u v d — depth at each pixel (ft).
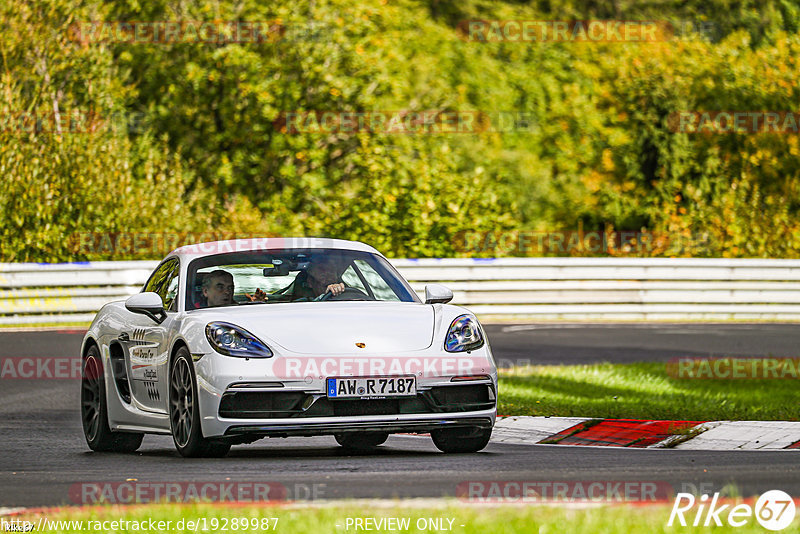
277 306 75.97
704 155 352.90
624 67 371.35
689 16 428.97
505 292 217.56
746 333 189.47
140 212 240.12
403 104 333.62
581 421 90.68
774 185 338.75
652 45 371.35
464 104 388.98
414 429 71.36
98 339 86.89
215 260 81.35
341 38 307.78
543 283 219.20
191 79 295.69
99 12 284.41
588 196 380.78
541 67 418.72
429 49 395.55
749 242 270.67
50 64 248.32
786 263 226.99
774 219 274.16
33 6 249.34
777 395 110.22
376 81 312.09
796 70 350.84
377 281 81.92
